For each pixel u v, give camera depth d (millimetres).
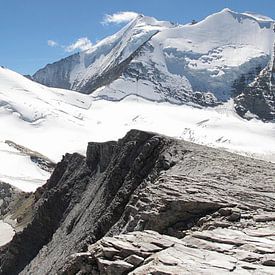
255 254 16312
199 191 26656
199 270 14688
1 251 63906
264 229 19891
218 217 23109
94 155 57594
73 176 59469
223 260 15664
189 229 23641
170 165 36094
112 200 41562
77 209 51188
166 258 15766
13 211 98438
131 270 16141
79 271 18219
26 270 50594
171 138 40750
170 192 26750
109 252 17391
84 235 40188
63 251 42812
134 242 17859
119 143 48281
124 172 43281
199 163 34531
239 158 37781
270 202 24781
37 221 58000
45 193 72375
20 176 156250
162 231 24641
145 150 40656
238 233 18938
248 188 27812
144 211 26141
